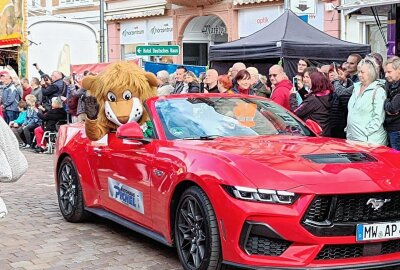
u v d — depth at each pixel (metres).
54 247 6.04
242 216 4.38
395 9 10.36
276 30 11.34
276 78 8.48
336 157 4.82
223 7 20.17
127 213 5.89
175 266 5.35
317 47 11.08
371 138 6.76
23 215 7.53
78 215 6.94
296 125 6.06
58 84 14.87
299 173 4.46
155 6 22.81
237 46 11.59
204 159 4.83
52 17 19.45
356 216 4.43
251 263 4.39
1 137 4.32
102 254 5.77
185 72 10.34
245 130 5.77
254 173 4.48
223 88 8.56
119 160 5.95
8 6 20.14
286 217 4.29
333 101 7.58
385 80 6.91
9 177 4.30
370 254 4.47
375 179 4.50
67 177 7.09
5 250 5.96
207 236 4.65
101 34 19.98
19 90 16.75
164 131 5.65
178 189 5.06
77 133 6.98
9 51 21.44
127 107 6.13
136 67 6.39
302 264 4.30
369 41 16.11
